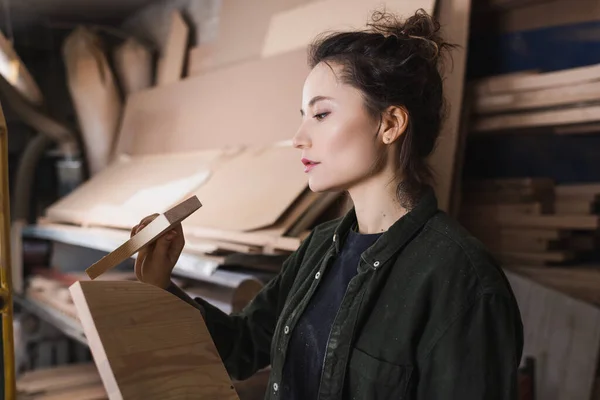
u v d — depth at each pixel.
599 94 1.77
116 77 3.96
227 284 1.76
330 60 0.99
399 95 0.94
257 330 1.22
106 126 3.80
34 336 3.44
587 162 2.28
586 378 1.98
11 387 1.31
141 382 0.82
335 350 0.92
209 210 2.13
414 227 0.94
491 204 2.35
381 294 0.92
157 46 4.16
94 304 0.81
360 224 1.04
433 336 0.84
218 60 3.16
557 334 2.08
